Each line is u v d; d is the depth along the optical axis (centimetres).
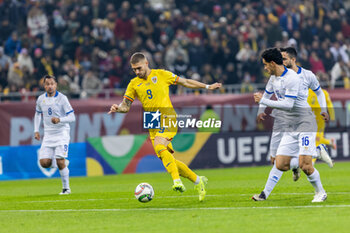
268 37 8044
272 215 2200
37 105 3831
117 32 7544
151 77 2820
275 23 8181
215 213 2334
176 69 7188
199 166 5838
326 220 2009
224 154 5919
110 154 5681
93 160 5644
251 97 5962
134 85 2847
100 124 5662
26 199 3462
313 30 8531
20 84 6712
